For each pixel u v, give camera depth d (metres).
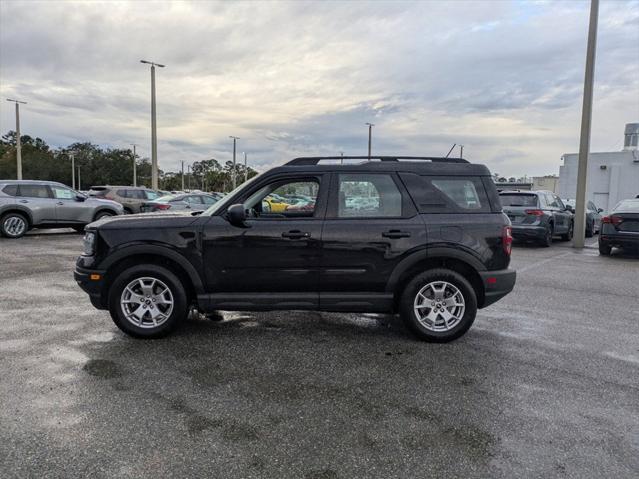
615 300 6.88
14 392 3.58
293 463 2.72
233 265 4.77
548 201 14.00
